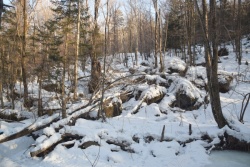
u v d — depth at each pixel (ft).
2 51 48.19
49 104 43.19
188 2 64.03
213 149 27.35
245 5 76.43
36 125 30.73
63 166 23.68
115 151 26.78
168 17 94.63
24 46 45.29
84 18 55.83
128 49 149.59
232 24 69.31
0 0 15.12
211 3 29.66
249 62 71.61
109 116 37.27
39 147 26.18
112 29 116.98
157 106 41.81
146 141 28.78
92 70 51.11
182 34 92.02
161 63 58.80
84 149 26.32
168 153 25.84
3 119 38.34
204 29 30.22
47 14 77.00
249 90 51.34
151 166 23.86
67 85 56.49
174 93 45.65
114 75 54.90
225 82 51.13
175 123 34.88
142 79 52.06
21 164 24.76
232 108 43.70
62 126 29.68
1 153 27.58
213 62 29.91
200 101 43.86
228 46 96.73
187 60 82.94
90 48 57.31
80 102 40.27
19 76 52.60
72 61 63.00
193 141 28.25
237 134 27.55
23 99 48.93
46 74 48.78
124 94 45.98
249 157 25.48
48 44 49.47
